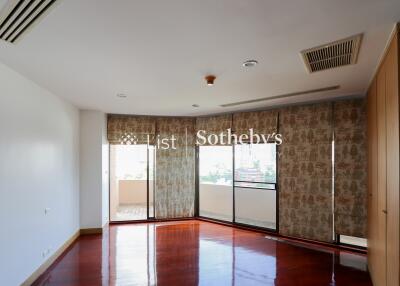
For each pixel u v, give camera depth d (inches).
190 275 138.3
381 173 106.2
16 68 112.6
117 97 169.2
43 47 89.9
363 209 165.9
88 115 213.0
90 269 145.4
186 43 87.4
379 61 104.3
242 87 144.6
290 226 196.1
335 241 178.9
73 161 193.6
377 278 116.3
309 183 187.0
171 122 255.1
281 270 144.0
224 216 246.4
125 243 188.5
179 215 257.0
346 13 69.5
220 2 63.5
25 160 125.6
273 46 90.4
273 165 212.4
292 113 195.8
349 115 171.5
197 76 124.4
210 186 257.3
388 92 91.0
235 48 92.0
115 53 95.6
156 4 64.2
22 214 122.6
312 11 68.3
